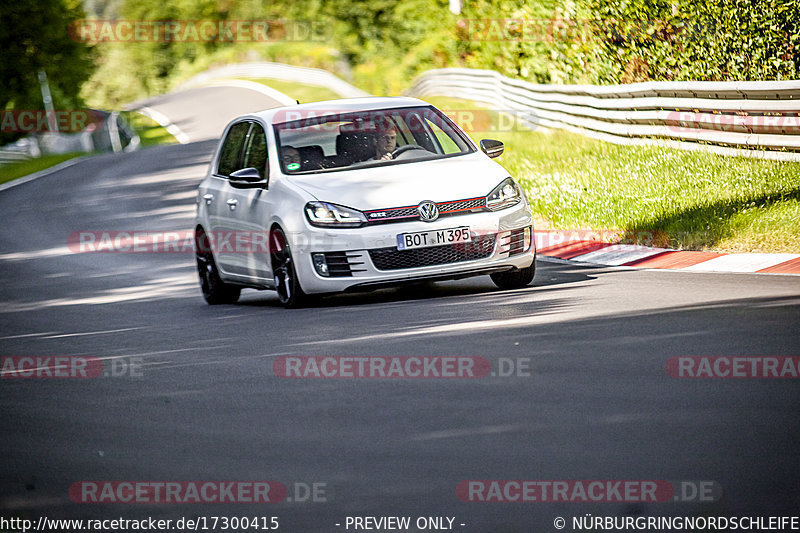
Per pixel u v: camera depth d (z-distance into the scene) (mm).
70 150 175000
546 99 78375
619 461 14055
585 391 17656
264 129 33500
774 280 27531
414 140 32406
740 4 56125
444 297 29891
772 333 20688
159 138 176375
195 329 29172
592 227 41719
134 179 106062
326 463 14953
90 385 22297
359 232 28781
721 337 20734
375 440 15875
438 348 22016
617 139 63312
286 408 18312
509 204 29906
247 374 21453
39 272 53062
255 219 32125
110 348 27375
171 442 16859
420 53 172625
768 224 34438
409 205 29094
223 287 36125
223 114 190375
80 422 18906
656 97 57312
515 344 21734
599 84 74625
